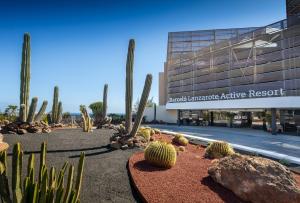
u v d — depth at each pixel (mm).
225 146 8992
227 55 31594
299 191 4785
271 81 26359
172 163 6867
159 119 42125
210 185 5508
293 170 8188
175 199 4777
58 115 19938
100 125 20406
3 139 10766
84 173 6383
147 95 10445
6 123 14891
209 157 8875
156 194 4969
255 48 28281
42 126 14648
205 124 35656
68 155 8430
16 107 24953
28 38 13609
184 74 38438
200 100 33344
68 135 13547
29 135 12586
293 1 29109
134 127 10555
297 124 24828
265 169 5164
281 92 23297
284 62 24688
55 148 9547
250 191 4879
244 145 14969
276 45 26938
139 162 7371
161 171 6508
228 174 5418
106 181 5871
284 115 25641
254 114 36156
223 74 31969
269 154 11430
